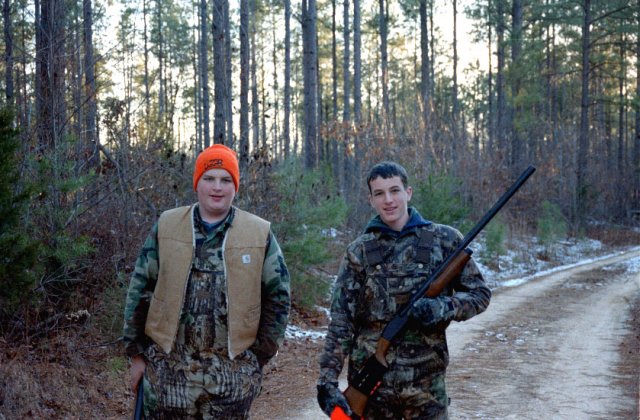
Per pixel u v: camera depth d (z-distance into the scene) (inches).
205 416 124.8
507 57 1521.9
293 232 412.8
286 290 131.8
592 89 1998.0
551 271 835.4
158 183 340.5
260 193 407.5
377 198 130.2
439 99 1884.8
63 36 316.2
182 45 1753.2
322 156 1183.6
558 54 1909.4
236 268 126.6
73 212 267.1
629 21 1485.0
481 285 129.1
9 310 229.8
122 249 298.8
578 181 1352.1
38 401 218.2
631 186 1808.6
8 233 204.4
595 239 1316.4
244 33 537.6
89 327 271.1
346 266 132.3
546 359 338.0
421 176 682.8
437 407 128.2
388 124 733.9
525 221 1090.1
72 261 262.7
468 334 406.6
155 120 357.1
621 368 315.9
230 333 125.2
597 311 496.4
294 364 319.0
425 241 129.3
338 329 130.6
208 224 129.2
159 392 125.0
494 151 1071.6
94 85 347.6
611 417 239.5
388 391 127.1
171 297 125.6
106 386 245.6
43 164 258.2
